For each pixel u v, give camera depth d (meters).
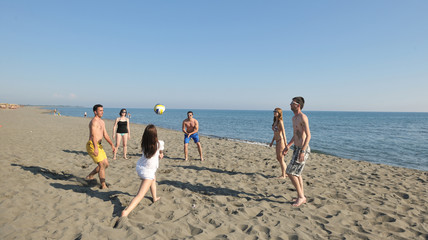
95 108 4.21
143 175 3.20
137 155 8.12
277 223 3.20
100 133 4.32
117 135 7.18
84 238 2.48
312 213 3.63
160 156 3.39
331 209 3.85
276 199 4.29
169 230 2.80
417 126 43.75
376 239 2.92
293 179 3.89
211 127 35.00
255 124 44.12
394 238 2.98
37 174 4.81
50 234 2.55
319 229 3.12
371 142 18.59
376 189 5.22
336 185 5.36
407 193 4.94
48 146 8.96
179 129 29.94
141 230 2.76
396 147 16.00
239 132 26.98
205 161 7.59
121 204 3.56
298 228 3.08
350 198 4.44
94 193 4.00
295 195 4.53
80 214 3.09
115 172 5.44
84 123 25.91
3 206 3.15
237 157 8.66
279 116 5.50
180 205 3.65
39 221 2.83
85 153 8.01
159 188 4.44
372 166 8.44
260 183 5.32
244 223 3.12
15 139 10.30
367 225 3.32
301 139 3.77
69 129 17.03
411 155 13.05
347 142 18.52
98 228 2.72
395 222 3.44
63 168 5.62
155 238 2.58
